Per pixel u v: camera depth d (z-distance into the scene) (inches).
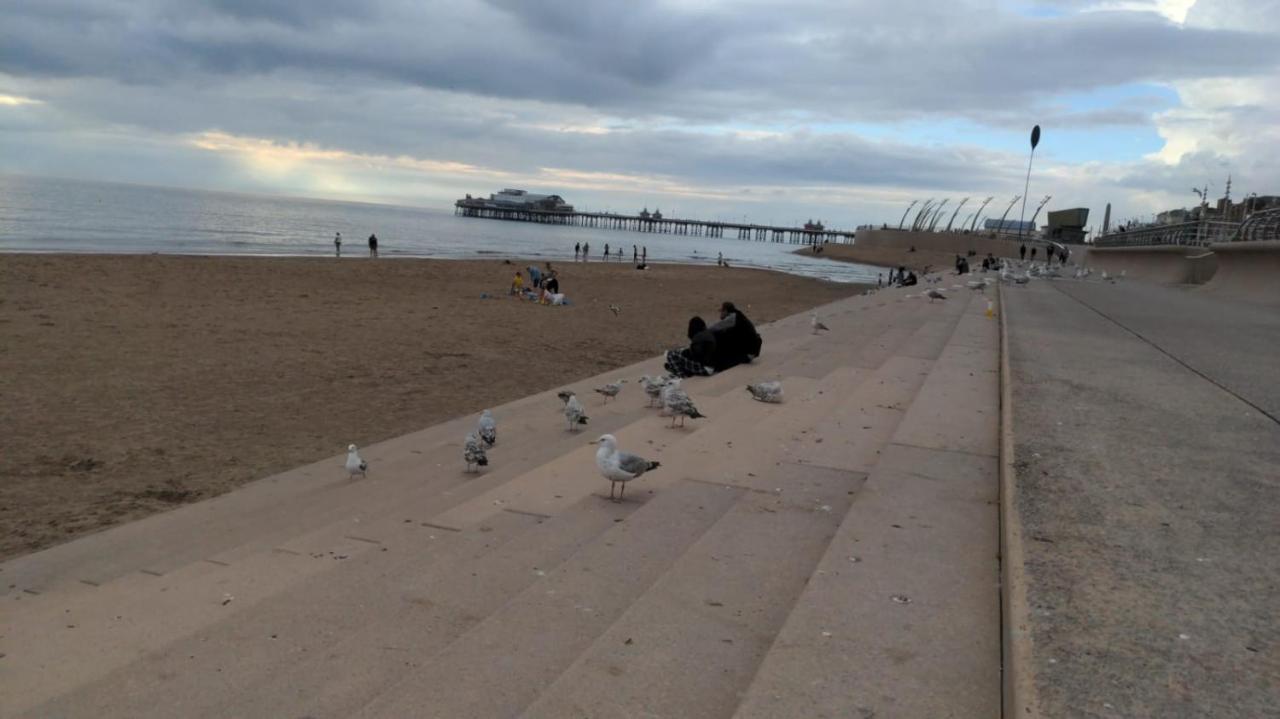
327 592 194.7
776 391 415.8
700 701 123.3
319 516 302.4
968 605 145.6
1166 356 418.9
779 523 209.6
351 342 796.0
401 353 751.7
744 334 593.9
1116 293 1078.4
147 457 404.5
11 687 163.2
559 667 141.7
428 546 227.1
